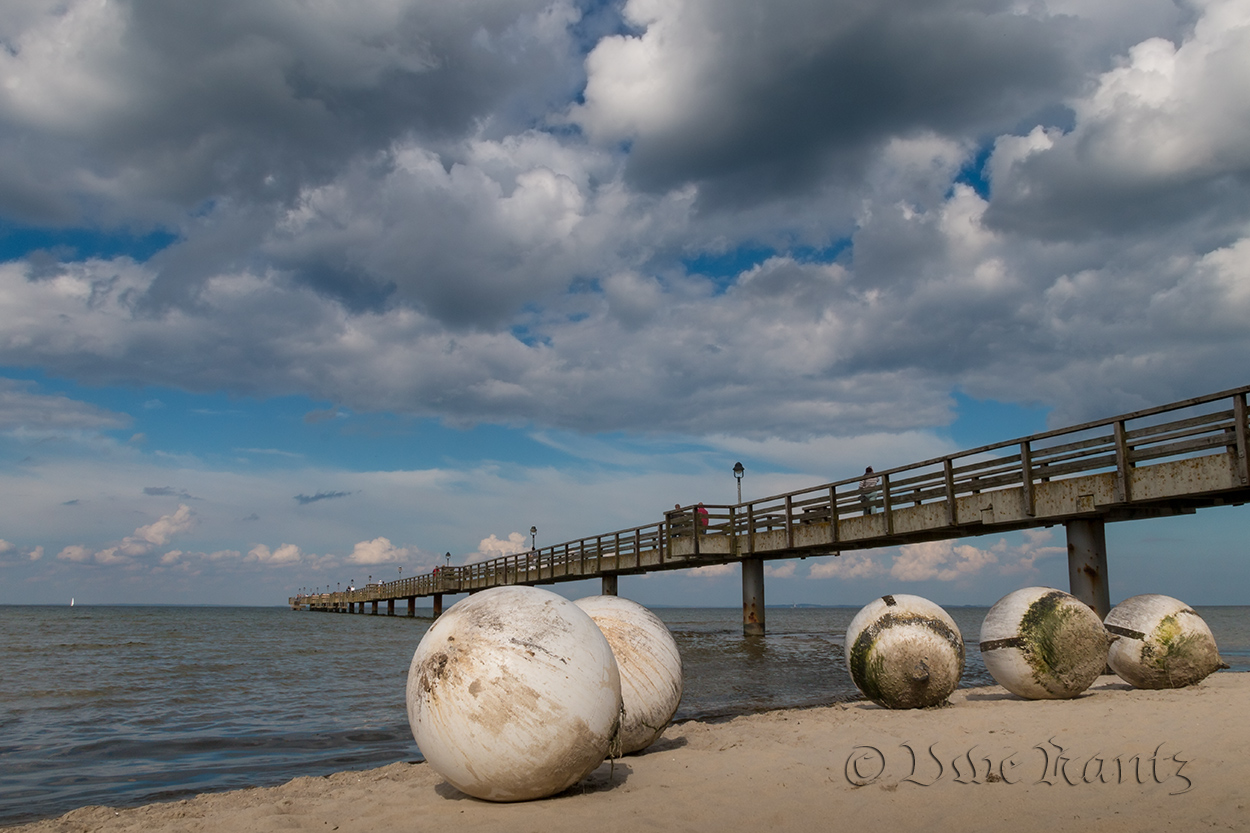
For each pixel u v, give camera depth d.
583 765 5.06
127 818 5.56
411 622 52.16
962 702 9.35
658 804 5.05
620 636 6.67
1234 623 56.56
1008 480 13.84
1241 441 10.23
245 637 35.22
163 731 10.42
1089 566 13.09
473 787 5.03
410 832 4.67
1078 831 4.09
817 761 6.13
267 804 5.75
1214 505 12.07
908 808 4.75
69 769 8.21
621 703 5.36
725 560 24.30
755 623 24.28
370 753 8.88
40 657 23.00
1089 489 12.42
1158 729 6.52
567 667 4.98
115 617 79.19
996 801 4.78
